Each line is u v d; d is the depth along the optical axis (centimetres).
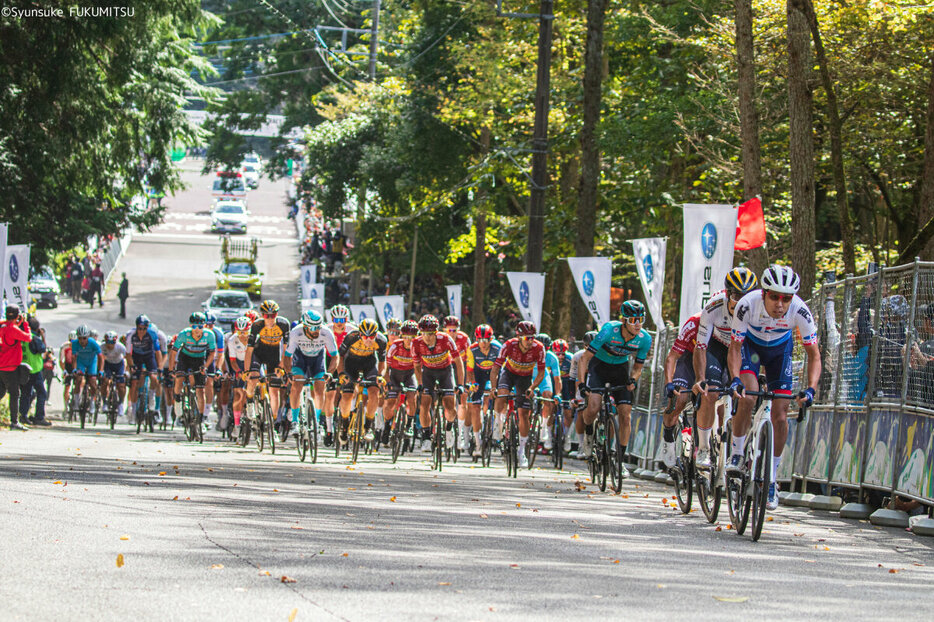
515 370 5275
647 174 10025
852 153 8188
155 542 2323
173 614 1653
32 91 9000
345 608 1742
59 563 2028
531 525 3041
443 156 13950
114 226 11181
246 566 2081
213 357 6900
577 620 1728
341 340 5594
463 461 6469
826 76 6494
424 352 5400
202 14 9606
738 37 6059
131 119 9944
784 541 2975
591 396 4472
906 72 7369
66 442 5944
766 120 8069
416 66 13825
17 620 1580
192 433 6919
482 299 13812
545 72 9069
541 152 9088
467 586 1981
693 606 1888
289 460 5406
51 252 10500
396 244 17212
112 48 9150
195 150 11156
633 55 10556
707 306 3238
